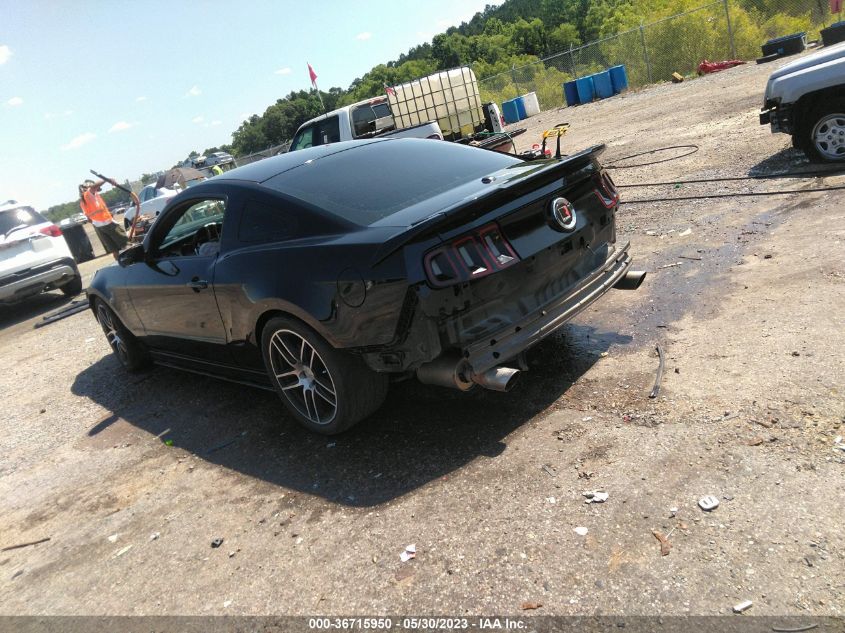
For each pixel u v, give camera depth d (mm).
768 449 2557
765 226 5156
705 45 23344
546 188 3129
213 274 3773
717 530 2221
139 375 5809
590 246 3438
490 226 2838
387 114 10453
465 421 3447
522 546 2391
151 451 4160
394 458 3273
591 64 28547
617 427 2988
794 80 6203
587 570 2197
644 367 3480
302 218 3322
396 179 3557
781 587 1946
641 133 12047
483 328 2869
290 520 2982
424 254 2676
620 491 2547
